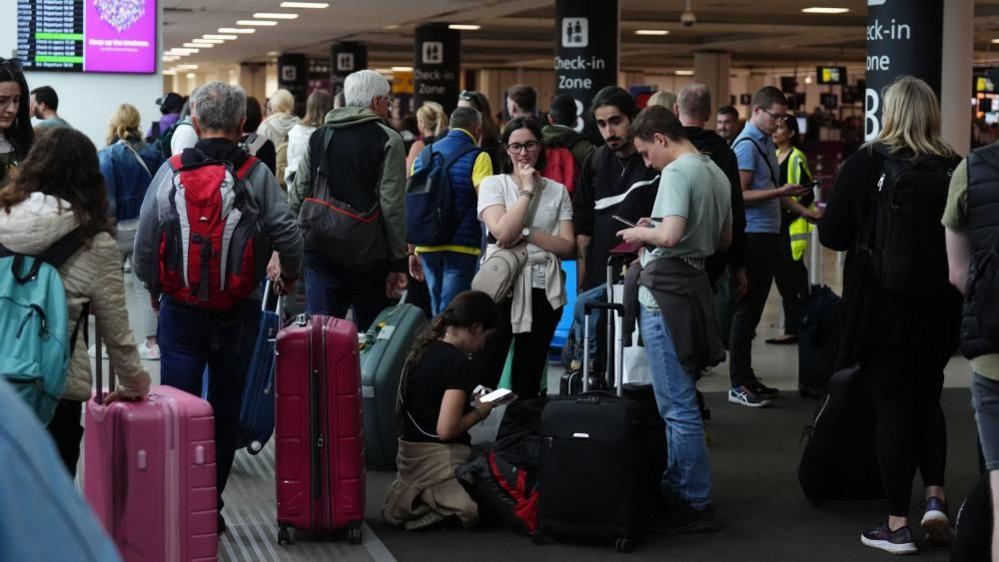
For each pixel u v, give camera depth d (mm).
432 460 5141
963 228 3863
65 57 10469
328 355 4816
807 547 4957
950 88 9844
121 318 3812
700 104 6062
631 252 5352
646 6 23906
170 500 4059
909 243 4539
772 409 7574
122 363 3912
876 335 4727
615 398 4918
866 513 5469
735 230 5984
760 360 9305
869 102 9883
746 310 7676
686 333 4926
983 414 3650
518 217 5703
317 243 5945
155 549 4062
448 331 5191
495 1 19594
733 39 30797
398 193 5930
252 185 4645
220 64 44000
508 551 4859
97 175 3752
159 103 10602
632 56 39812
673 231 4816
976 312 3602
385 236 6012
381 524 5234
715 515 5402
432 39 25797
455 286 7273
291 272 4855
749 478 6035
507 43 34375
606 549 4906
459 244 7211
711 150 5980
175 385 4676
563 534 4934
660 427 5180
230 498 5617
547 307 5930
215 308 4633
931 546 4969
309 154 6012
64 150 3680
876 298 4711
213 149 4625
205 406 4117
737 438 6840
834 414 5426
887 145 4695
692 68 47969
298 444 4840
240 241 4523
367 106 6023
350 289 6246
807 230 9617
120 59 10586
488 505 5117
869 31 9891
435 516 5117
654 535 5102
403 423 5227
